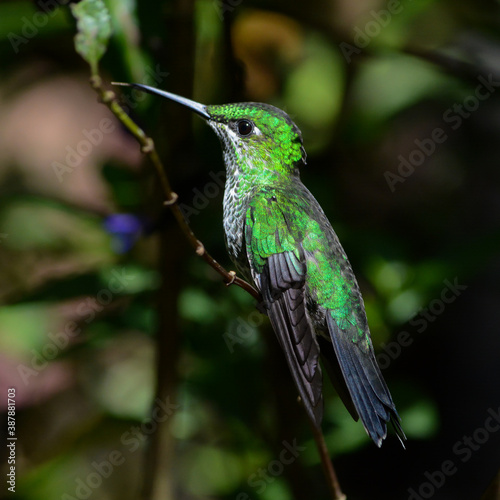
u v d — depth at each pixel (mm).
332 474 5934
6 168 12109
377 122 9805
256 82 8789
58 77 10117
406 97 9922
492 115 12156
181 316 7719
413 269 7961
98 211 8156
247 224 6832
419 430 8289
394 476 10992
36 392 9477
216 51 7684
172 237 6965
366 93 9906
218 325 8172
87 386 9695
